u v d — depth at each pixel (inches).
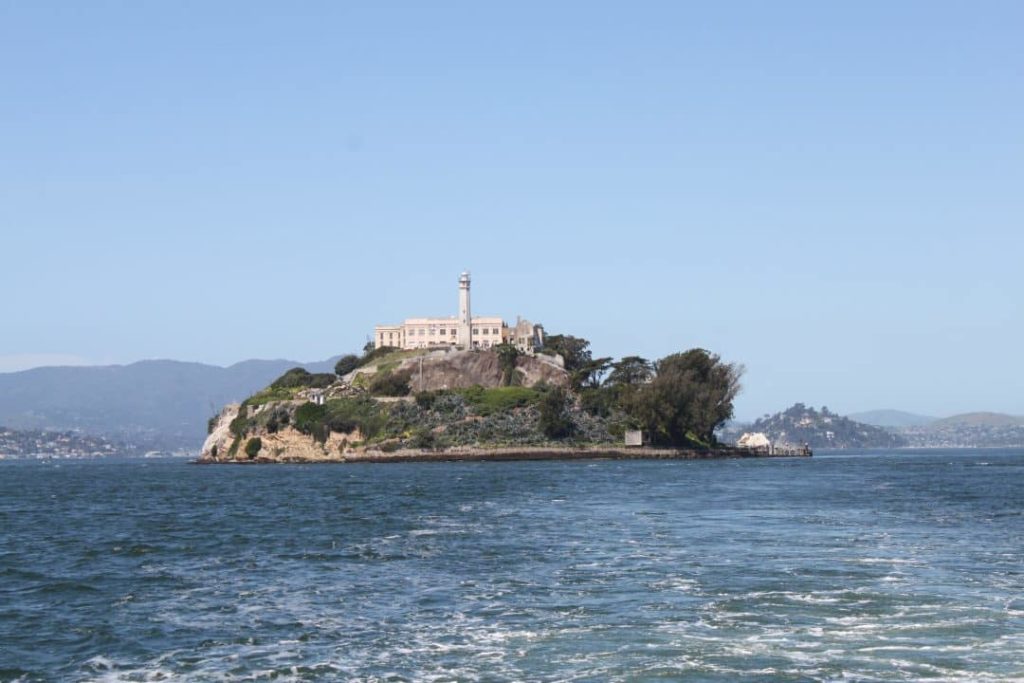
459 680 1378.0
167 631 1688.0
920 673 1365.7
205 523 3553.2
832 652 1476.4
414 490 5251.0
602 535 2878.9
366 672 1424.7
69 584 2170.3
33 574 2319.1
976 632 1581.0
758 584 1998.0
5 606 1929.1
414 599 1924.2
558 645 1546.5
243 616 1796.3
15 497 5516.7
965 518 3277.6
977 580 2015.3
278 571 2308.1
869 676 1355.8
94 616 1823.3
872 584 1977.1
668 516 3440.0
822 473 6993.1
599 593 1945.1
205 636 1649.9
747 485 5329.7
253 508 4261.8
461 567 2300.7
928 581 2009.1
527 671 1412.4
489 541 2785.4
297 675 1417.3
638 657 1466.5
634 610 1780.3
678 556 2409.0
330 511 3949.3
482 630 1653.5
